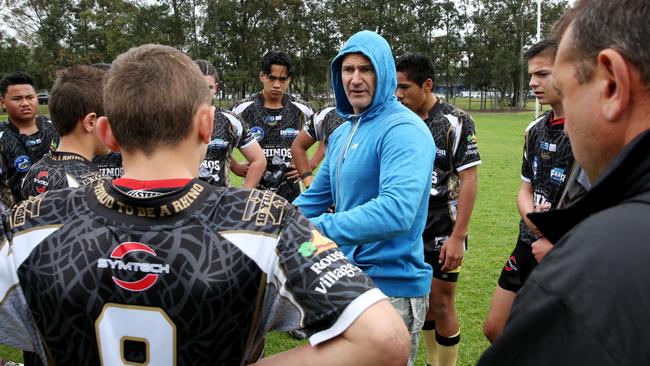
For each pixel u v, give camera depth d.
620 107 0.85
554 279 0.74
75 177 2.06
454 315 3.52
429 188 2.31
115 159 3.82
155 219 1.09
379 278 2.28
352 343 0.97
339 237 1.86
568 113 0.96
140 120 1.12
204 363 1.07
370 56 2.21
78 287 1.07
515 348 0.75
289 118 5.27
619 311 0.68
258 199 1.14
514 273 3.07
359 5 49.97
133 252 1.07
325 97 49.47
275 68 5.09
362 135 2.28
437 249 3.75
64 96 2.13
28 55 53.06
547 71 2.98
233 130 4.27
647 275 0.69
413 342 2.44
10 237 1.13
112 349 1.08
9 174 4.54
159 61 1.17
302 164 4.82
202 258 1.06
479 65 52.50
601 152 0.91
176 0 43.84
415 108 3.82
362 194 2.27
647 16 0.82
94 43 49.16
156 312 1.06
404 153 2.04
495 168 12.93
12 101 4.45
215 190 1.16
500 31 51.62
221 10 43.28
